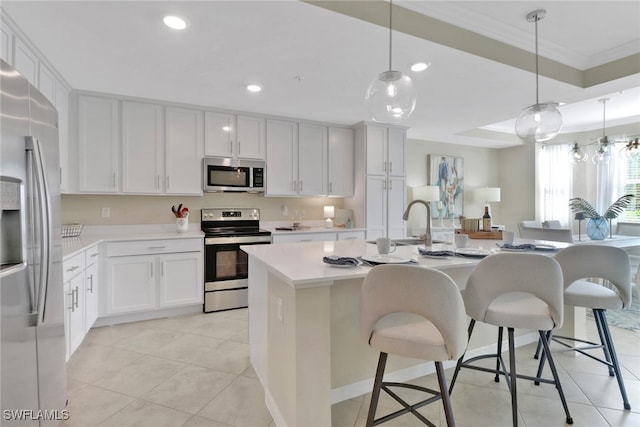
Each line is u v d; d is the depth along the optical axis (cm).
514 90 316
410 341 135
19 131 130
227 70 273
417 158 586
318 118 423
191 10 191
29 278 134
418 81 294
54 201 165
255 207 434
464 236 220
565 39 268
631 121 522
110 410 186
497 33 251
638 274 195
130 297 318
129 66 265
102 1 183
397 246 250
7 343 120
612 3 220
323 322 152
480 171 652
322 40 225
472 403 190
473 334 239
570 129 588
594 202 564
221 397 199
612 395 197
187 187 365
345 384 194
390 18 200
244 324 319
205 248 352
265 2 184
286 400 159
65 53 242
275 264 175
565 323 257
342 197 479
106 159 328
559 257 196
